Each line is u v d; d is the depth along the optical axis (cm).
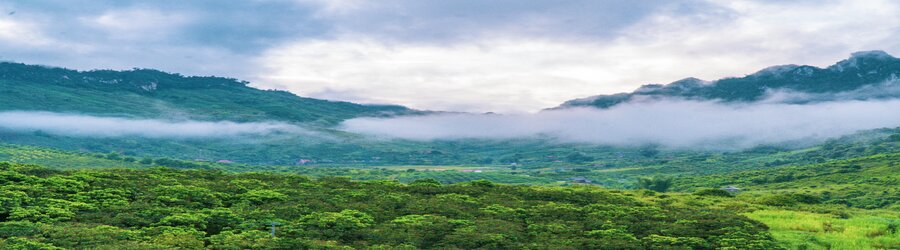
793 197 7488
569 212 5509
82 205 4750
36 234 3928
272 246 3997
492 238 4372
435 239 4456
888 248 4481
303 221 4747
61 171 6206
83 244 3812
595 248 4312
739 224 5056
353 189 6262
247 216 4828
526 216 5400
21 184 5284
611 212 5506
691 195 7781
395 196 5897
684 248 4284
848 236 4775
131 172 6388
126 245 3759
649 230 4872
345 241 4369
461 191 6450
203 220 4575
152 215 4669
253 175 6831
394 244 4253
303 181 6688
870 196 16788
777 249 4300
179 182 5944
